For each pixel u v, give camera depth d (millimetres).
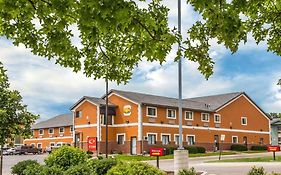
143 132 50062
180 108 19031
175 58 7320
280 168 25922
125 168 11648
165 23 6695
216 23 6043
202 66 7508
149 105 51125
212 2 5680
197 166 30312
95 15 5434
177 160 18016
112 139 52812
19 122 17641
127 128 51500
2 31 7629
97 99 55094
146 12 6203
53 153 16375
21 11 6473
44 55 7840
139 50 6285
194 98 65688
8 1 6004
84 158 16469
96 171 14648
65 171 14508
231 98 61625
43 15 6191
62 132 68938
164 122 52469
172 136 53031
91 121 53594
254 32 8844
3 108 17156
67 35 7137
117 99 53344
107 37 8367
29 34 7590
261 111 66250
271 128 71188
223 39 6137
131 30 5965
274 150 32844
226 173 23969
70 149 16438
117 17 5434
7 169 30969
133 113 51156
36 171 14773
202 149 54500
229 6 5820
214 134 58281
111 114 52906
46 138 71688
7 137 17781
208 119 57969
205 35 7477
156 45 6254
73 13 6148
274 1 8219
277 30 8844
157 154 22188
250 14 8125
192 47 7367
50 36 6945
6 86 17344
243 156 44781
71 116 71812
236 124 61812
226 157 43500
